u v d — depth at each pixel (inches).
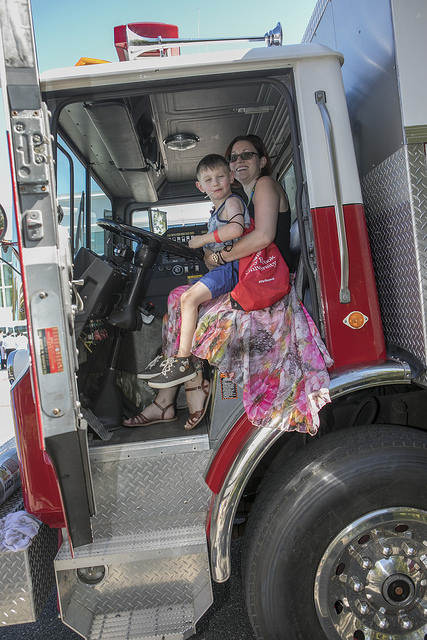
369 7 76.5
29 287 60.6
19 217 60.2
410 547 70.5
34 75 59.1
